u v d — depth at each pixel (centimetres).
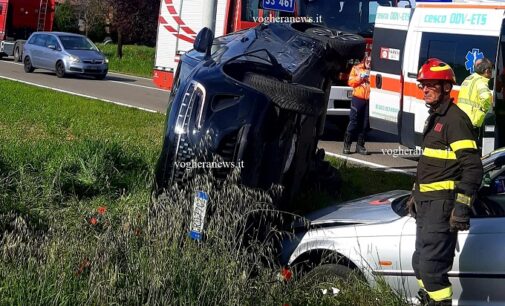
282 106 1150
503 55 1845
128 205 1316
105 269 872
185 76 1367
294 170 1261
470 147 907
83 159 1578
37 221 1166
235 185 1043
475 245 957
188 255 907
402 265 988
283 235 1091
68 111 2789
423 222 942
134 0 7056
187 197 1059
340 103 2498
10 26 6300
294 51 1355
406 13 2162
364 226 1031
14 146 1767
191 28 3153
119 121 2622
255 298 900
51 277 848
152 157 1733
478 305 959
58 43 4753
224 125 1117
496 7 1861
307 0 2511
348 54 1378
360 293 970
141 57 7050
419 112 2077
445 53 1994
